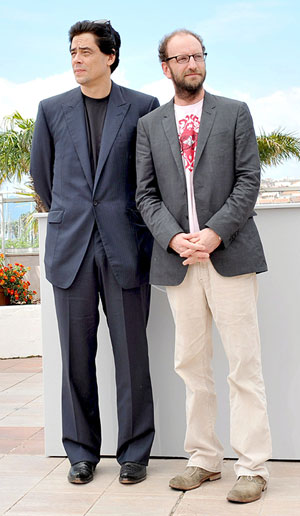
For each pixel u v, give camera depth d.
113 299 2.97
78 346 3.00
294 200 8.12
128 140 2.98
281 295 3.11
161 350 3.22
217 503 2.67
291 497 2.70
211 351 2.89
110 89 3.02
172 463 3.17
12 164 11.13
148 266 3.03
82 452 3.02
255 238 2.80
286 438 3.12
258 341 2.80
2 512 2.66
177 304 2.83
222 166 2.75
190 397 2.88
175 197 2.79
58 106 3.04
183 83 2.76
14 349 6.64
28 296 7.28
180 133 2.83
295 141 12.49
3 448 3.52
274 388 3.13
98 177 2.94
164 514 2.60
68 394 3.04
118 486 2.89
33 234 8.73
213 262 2.73
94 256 2.94
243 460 2.76
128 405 3.00
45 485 2.94
